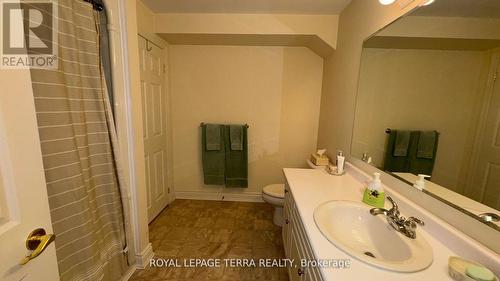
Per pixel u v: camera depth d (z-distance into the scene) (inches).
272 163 113.0
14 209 23.0
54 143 38.8
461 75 33.7
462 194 33.0
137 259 66.2
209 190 116.8
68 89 41.8
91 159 48.5
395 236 36.0
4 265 22.0
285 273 66.8
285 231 70.6
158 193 99.5
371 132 58.6
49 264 27.2
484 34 30.0
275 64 104.8
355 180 62.4
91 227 46.5
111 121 51.1
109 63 53.3
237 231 88.3
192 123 110.9
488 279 23.9
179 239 82.4
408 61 45.1
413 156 43.4
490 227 27.9
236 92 107.6
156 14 88.4
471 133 32.0
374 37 57.5
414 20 43.1
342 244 32.7
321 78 104.8
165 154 105.3
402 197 44.2
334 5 77.0
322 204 45.4
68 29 41.1
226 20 87.7
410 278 26.7
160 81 97.5
